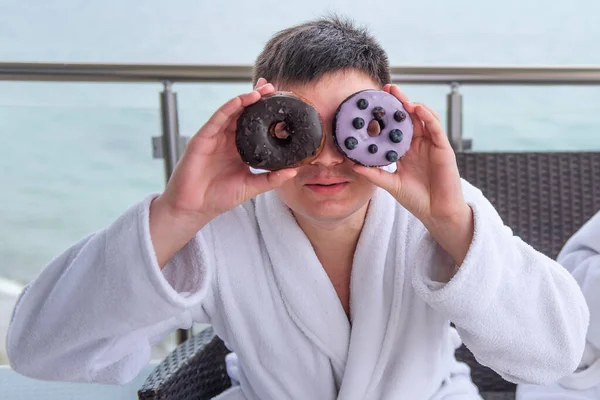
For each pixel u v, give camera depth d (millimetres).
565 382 1182
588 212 1509
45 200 1814
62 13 2197
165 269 904
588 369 1158
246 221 1018
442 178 819
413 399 986
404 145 762
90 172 1756
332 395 1012
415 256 910
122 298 824
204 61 1754
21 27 2191
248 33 2121
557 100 1737
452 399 1024
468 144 1731
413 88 1724
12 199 1820
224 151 812
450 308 855
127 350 930
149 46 2174
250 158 737
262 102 737
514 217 1511
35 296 893
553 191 1509
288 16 2186
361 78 837
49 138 1734
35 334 872
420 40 2246
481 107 1727
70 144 1735
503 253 873
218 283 993
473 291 841
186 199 806
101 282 832
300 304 984
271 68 900
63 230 1844
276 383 1024
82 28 2197
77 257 862
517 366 918
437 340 1003
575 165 1509
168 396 1018
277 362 1011
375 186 875
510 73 1700
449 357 1097
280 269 988
